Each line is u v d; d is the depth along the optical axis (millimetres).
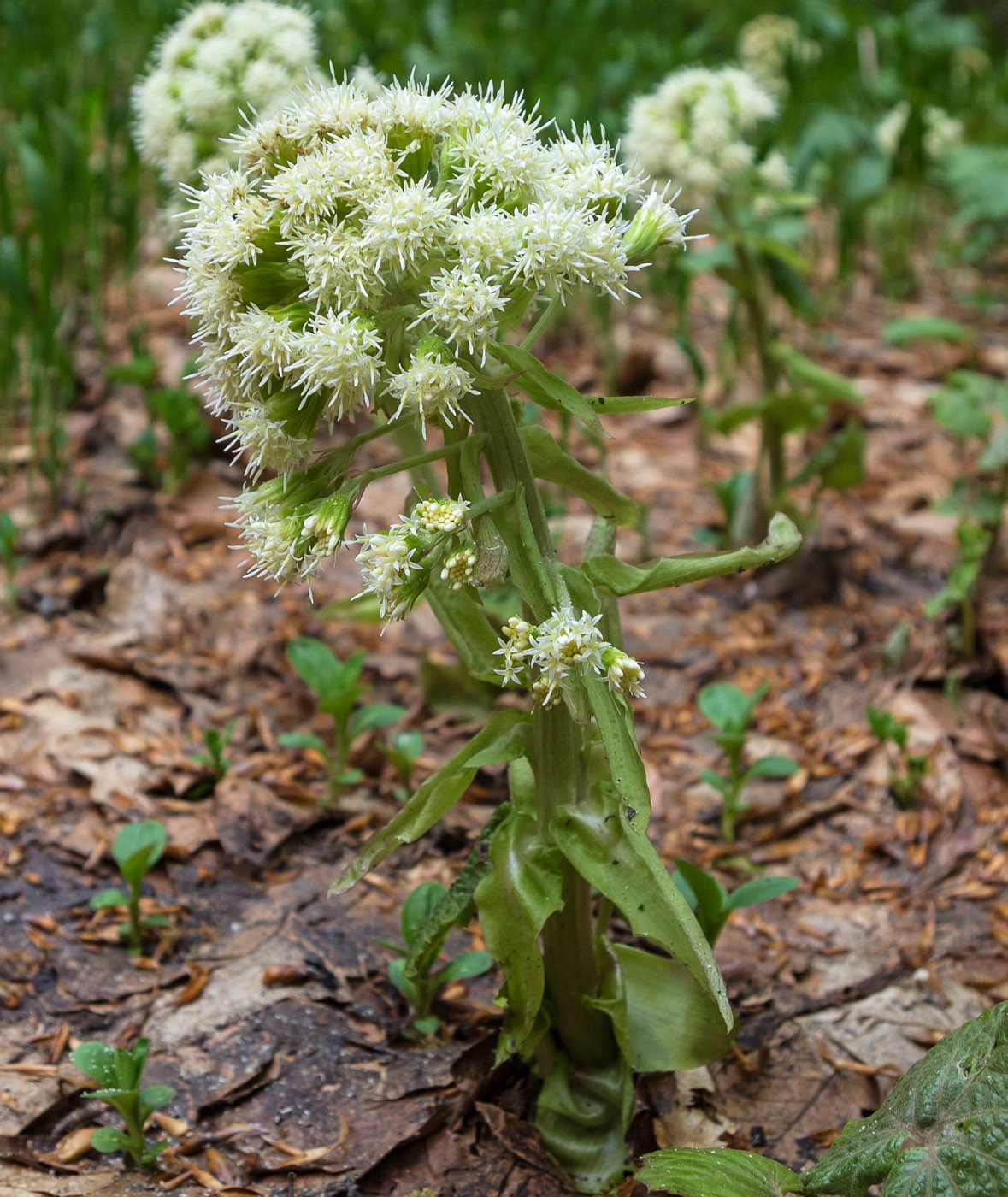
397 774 2586
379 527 3223
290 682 2770
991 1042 1460
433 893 1985
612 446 3814
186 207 2719
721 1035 1724
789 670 2945
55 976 2027
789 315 4594
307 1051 1917
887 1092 1878
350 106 1435
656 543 3346
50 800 2410
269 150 1467
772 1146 1777
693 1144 1761
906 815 2512
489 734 1588
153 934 2139
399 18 5266
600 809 1561
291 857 2355
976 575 2920
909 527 3453
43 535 3135
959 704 2781
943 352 4359
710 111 2883
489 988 2078
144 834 2053
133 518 3232
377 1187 1693
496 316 1429
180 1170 1705
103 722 2613
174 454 3318
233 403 1489
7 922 2123
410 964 1781
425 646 2924
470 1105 1799
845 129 3727
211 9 2701
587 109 4230
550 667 1351
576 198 1446
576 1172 1716
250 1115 1801
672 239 1502
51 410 3209
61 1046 1893
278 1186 1688
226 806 2424
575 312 4410
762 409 3088
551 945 1693
